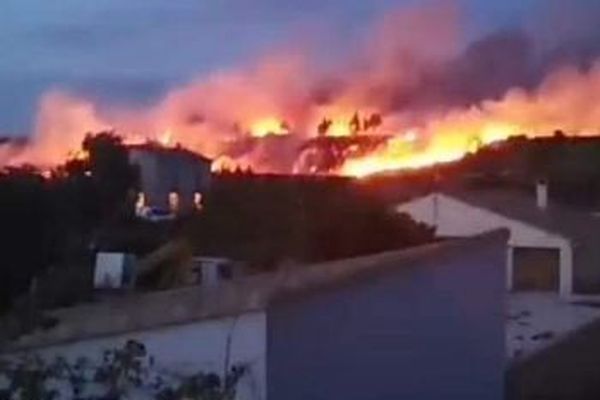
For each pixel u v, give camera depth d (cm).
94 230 2514
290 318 1205
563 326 2467
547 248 3170
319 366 1233
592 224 3306
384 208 2761
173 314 1215
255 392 1172
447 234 3297
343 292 1266
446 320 1375
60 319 1231
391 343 1314
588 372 1648
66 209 2330
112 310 1304
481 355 1403
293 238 2445
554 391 1633
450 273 1383
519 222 3216
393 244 2597
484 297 1410
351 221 2552
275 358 1186
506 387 1605
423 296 1353
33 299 1264
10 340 1037
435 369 1359
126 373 1052
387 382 1306
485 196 3497
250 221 2533
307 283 1270
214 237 2512
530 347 2006
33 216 2098
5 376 988
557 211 3397
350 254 2506
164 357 1178
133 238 2552
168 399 1050
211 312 1188
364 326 1287
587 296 2878
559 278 3112
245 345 1179
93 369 1049
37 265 1933
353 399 1273
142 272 1998
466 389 1384
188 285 1828
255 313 1179
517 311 2561
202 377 1090
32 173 2347
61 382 1035
